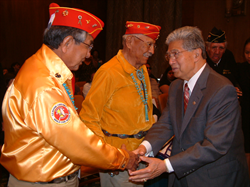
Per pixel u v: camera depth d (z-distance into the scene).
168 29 6.56
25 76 1.14
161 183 2.47
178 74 1.51
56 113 1.10
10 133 1.16
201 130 1.43
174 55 1.48
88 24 1.27
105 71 1.66
